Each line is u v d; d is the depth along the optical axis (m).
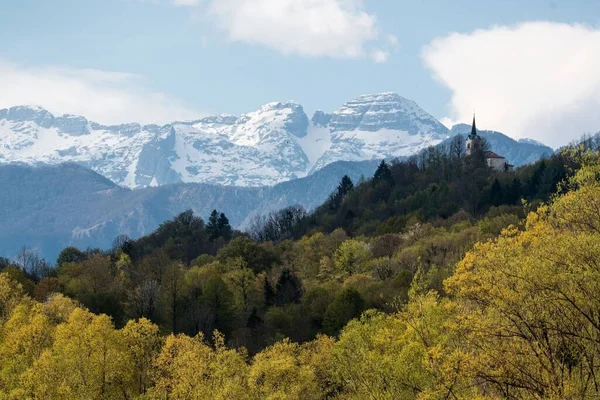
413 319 40.56
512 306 28.25
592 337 27.58
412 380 38.91
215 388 53.38
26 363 61.44
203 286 110.94
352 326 51.00
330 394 56.41
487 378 28.48
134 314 106.75
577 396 26.61
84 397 54.75
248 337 97.38
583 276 27.28
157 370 62.00
